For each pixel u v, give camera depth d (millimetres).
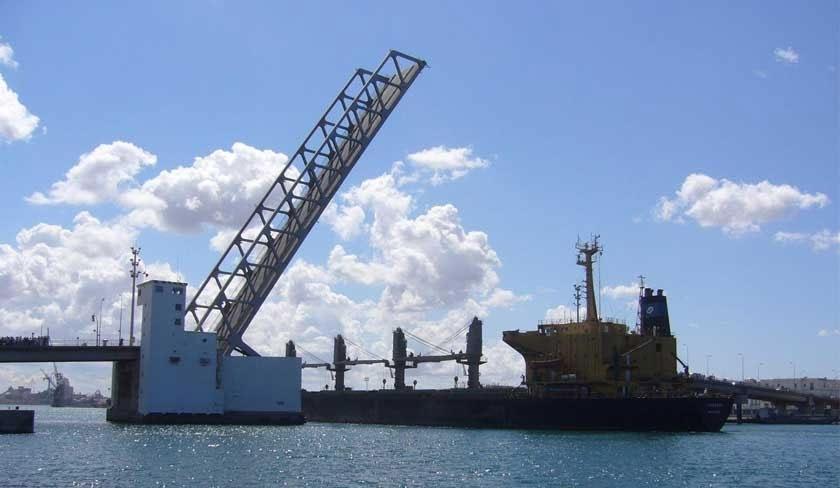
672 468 70938
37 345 109312
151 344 112125
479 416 126125
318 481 61344
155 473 63938
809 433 136750
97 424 135750
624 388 112938
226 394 117062
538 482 61750
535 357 120938
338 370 170500
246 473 65062
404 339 156125
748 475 67500
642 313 122562
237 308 121562
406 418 140500
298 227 119312
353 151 122312
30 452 77812
